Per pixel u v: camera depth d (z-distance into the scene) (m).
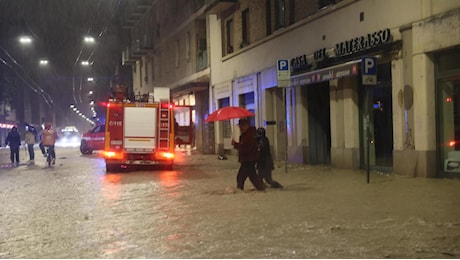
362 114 14.41
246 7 22.17
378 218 7.18
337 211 7.81
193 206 8.85
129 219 7.85
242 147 10.46
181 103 35.12
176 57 34.72
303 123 17.34
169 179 13.71
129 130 16.50
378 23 13.14
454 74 11.07
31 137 23.95
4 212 8.84
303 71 16.45
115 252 5.84
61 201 10.03
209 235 6.52
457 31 10.54
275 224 7.02
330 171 14.21
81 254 5.81
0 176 15.98
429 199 8.57
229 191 10.44
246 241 6.11
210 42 27.33
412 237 6.02
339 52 14.48
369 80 10.61
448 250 5.46
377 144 13.87
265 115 20.30
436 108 11.52
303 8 17.17
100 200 10.02
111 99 16.53
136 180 13.70
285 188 10.75
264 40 19.95
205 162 20.61
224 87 25.20
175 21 34.69
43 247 6.20
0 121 48.31
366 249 5.57
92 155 28.66
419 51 11.62
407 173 12.04
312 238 6.14
